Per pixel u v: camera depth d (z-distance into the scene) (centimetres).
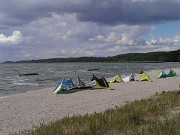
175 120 615
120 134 543
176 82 2541
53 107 1273
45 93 1886
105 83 2123
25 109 1234
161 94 1491
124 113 750
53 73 5725
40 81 3447
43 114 1098
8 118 1023
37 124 906
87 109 1185
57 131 592
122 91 1895
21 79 3872
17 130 820
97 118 728
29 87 2628
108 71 6331
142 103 1037
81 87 2061
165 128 535
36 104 1381
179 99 1085
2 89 2442
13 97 1688
